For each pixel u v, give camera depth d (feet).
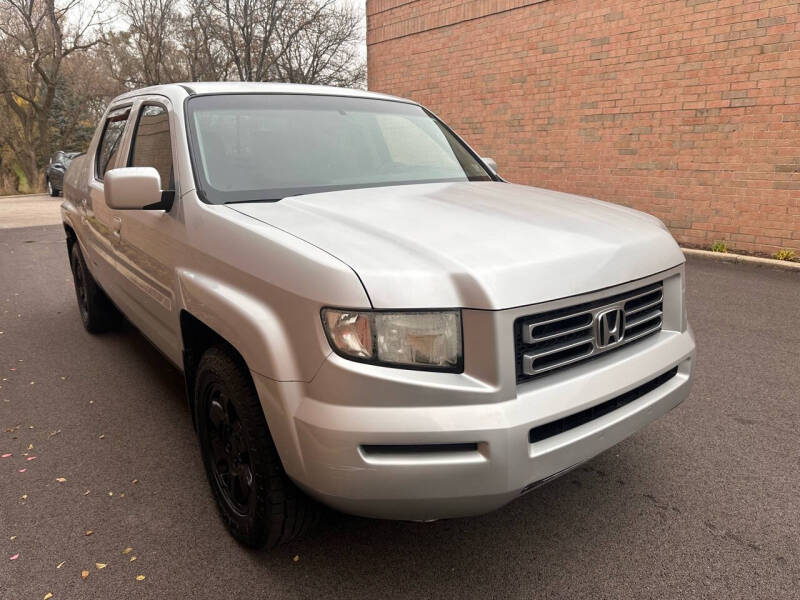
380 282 6.17
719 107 24.35
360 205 8.33
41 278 25.13
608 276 7.02
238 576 7.61
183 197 8.95
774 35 22.47
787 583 7.40
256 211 8.16
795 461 10.13
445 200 8.79
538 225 7.68
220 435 8.35
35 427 11.60
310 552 8.07
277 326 6.70
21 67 101.14
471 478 6.14
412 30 35.78
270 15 75.56
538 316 6.46
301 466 6.47
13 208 60.90
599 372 6.96
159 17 82.89
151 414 12.12
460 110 34.30
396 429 6.00
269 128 10.20
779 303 18.88
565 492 9.40
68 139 114.42
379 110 11.88
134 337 16.92
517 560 7.89
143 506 9.08
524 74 30.68
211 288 7.76
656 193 26.94
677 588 7.34
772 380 13.28
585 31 27.91
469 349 6.20
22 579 7.54
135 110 12.19
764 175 23.65
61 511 8.95
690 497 9.20
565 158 29.91
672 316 8.25
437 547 8.17
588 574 7.61
